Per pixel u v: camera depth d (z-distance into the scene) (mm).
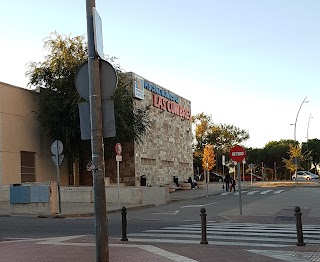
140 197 26484
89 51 7953
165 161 45250
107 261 7754
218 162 81062
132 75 37406
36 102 33188
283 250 10422
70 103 31859
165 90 45938
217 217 19141
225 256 9617
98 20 8125
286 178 83062
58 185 20656
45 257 9680
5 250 10781
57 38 33812
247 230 14461
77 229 15266
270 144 97562
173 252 10133
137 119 35312
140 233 13969
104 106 7949
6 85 30219
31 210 20391
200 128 81750
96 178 7793
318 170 100625
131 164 37188
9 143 30031
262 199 29234
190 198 32094
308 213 19719
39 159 33031
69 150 33062
